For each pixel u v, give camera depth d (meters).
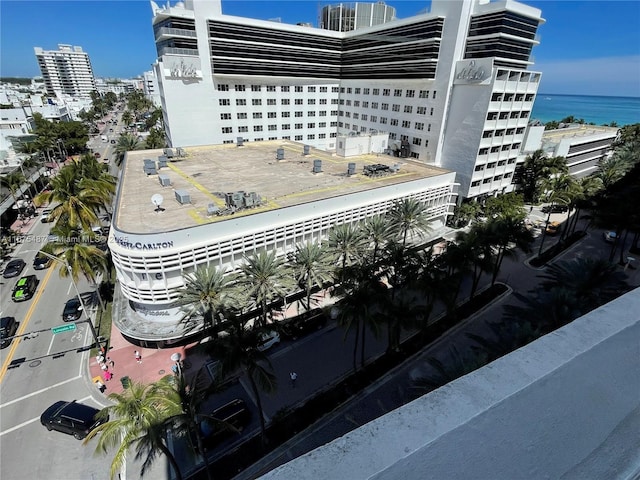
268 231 31.64
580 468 2.26
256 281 25.47
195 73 59.06
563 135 80.25
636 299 3.92
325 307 32.62
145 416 13.95
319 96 76.44
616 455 2.38
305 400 24.12
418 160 61.50
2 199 55.56
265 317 25.78
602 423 2.59
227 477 19.44
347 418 22.77
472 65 49.94
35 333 30.19
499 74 48.72
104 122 162.00
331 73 75.94
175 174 44.59
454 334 30.38
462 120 53.62
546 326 21.84
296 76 70.94
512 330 20.62
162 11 53.72
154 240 26.50
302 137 77.50
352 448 2.15
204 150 59.28
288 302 34.00
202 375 26.23
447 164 57.81
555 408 2.62
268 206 34.22
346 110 77.81
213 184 40.81
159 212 32.41
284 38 65.88
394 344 26.47
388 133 63.84
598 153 83.81
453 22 50.41
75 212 34.22
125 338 29.91
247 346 18.59
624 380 2.94
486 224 33.38
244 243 30.61
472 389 2.70
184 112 60.97
